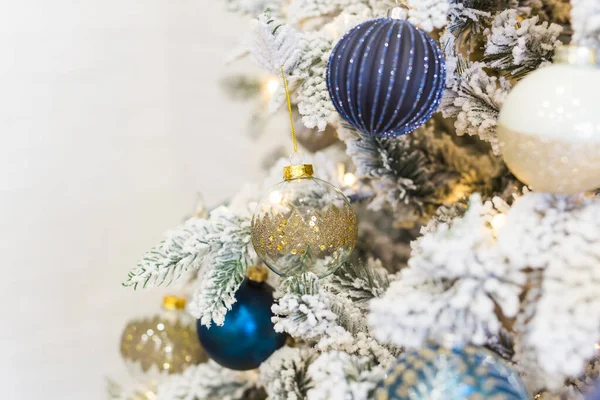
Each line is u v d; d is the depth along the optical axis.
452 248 0.62
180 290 0.97
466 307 0.62
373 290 0.79
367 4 0.81
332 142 1.06
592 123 0.60
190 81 1.39
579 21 0.62
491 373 0.62
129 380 1.26
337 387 0.68
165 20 1.34
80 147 1.22
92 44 1.22
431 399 0.61
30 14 1.12
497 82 0.79
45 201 1.17
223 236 0.77
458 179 0.86
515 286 0.62
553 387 0.66
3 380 1.13
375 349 0.73
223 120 1.42
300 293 0.75
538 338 0.59
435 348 0.63
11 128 1.12
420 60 0.65
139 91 1.32
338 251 0.72
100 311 1.26
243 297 0.82
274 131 1.41
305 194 0.71
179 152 1.40
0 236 1.12
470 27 0.77
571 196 0.65
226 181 1.45
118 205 1.30
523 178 0.64
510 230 0.63
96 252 1.26
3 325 1.12
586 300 0.60
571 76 0.61
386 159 0.84
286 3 0.95
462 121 0.74
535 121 0.61
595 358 0.69
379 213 0.98
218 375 0.94
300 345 0.87
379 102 0.66
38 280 1.17
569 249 0.62
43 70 1.15
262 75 1.14
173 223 1.40
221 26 1.38
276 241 0.71
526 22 0.73
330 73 0.67
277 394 0.78
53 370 1.19
